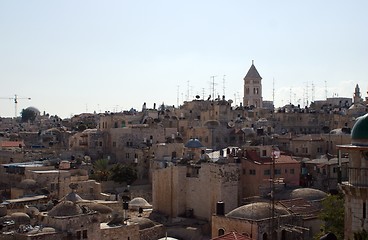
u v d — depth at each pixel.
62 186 120.12
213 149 151.12
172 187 109.75
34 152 156.50
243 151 110.31
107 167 147.50
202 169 106.38
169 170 110.69
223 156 114.69
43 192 116.31
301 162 113.00
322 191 100.50
